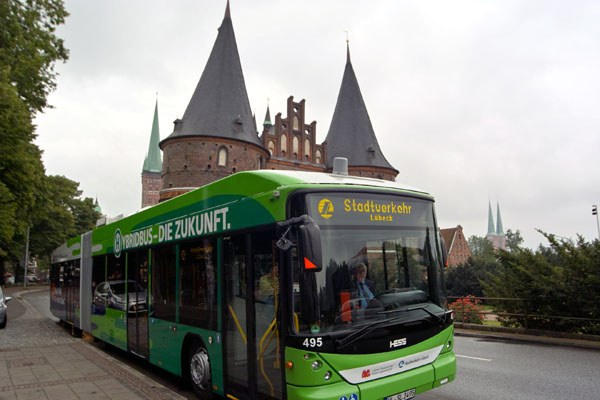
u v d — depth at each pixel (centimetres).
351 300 436
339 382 412
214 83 5450
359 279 448
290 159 6175
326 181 475
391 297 467
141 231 816
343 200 461
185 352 643
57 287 1570
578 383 698
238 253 518
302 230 392
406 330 462
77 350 978
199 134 5122
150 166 14262
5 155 1680
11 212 1791
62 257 1515
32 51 1881
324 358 406
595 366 819
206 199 600
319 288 417
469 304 1429
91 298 1116
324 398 396
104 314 998
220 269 551
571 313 1117
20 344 1080
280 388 433
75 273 1296
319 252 387
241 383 502
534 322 1205
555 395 634
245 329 496
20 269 6462
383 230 482
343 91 6762
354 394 412
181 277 654
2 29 1738
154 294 743
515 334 1216
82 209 6444
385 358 441
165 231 716
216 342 552
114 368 786
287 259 426
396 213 500
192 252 626
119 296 909
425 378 470
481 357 930
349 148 6469
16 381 697
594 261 1068
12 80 1797
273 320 450
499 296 1299
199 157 5131
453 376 505
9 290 4891
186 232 646
